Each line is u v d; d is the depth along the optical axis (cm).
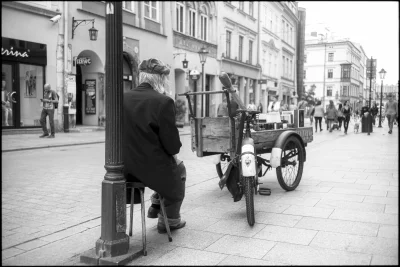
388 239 353
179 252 329
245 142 426
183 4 2281
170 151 339
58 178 646
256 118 564
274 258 312
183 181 369
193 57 2366
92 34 1462
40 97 1469
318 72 7606
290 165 612
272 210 456
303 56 4559
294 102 4288
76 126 1680
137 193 367
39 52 1420
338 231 377
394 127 2530
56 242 355
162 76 355
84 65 1672
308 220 414
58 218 427
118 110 311
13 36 1326
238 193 438
